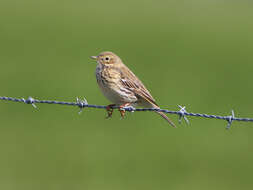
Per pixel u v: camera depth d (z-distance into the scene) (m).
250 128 16.92
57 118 16.56
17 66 21.14
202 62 24.52
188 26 32.94
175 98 18.55
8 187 12.42
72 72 20.75
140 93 9.31
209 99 18.81
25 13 31.42
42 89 18.39
